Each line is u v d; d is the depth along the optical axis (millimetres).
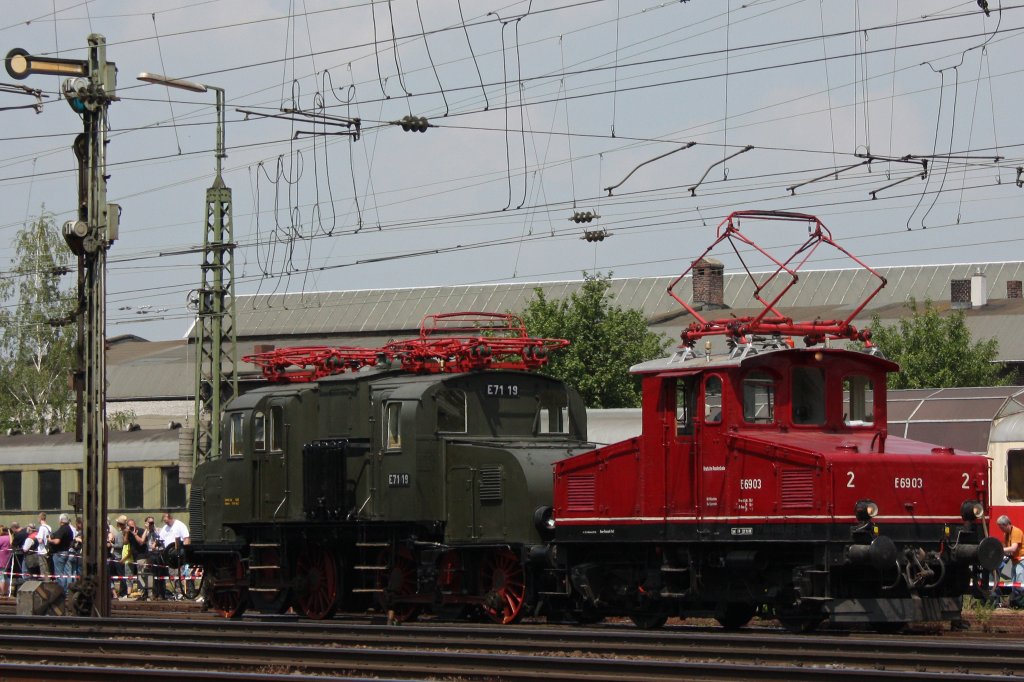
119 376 82812
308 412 26781
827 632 21594
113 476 45250
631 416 32969
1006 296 81500
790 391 21453
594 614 23250
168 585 36469
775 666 14859
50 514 45969
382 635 20125
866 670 14297
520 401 25922
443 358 25938
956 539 20484
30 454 46656
